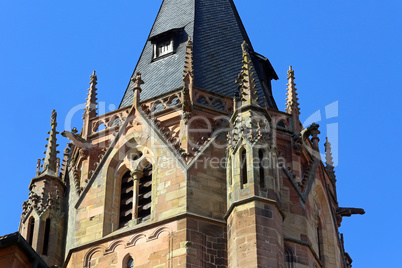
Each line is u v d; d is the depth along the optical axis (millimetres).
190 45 77375
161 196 69750
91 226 70812
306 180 73812
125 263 68062
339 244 76875
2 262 56219
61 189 76312
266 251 64312
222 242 67562
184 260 66062
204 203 69000
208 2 86188
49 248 72750
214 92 75688
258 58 84000
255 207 66000
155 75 80938
